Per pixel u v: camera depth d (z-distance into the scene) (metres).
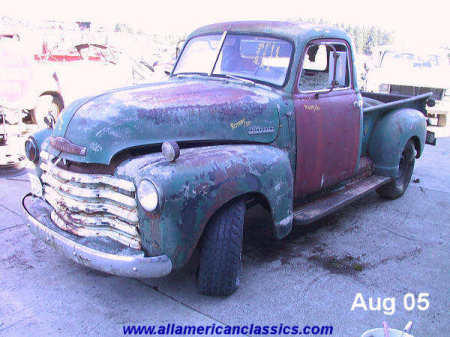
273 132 3.52
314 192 4.07
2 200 4.80
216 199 2.79
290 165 3.51
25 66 5.94
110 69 8.54
